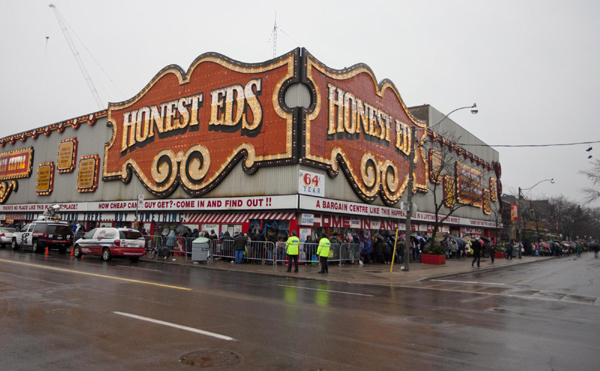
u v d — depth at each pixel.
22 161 45.91
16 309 9.34
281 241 23.31
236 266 22.02
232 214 26.92
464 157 49.31
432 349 6.88
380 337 7.59
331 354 6.45
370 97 31.09
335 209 26.28
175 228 28.30
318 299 11.98
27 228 28.50
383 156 32.06
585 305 12.32
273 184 24.73
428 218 38.78
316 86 25.31
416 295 13.75
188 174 29.08
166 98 31.67
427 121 42.09
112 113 36.44
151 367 5.69
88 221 37.44
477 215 51.22
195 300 11.01
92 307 9.69
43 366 5.69
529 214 77.19
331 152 26.08
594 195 30.92
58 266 18.61
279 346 6.81
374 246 27.17
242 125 26.44
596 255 51.47
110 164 35.69
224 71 28.09
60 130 41.97
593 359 6.52
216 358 6.12
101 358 6.05
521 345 7.29
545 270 26.55
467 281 18.66
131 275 16.31
